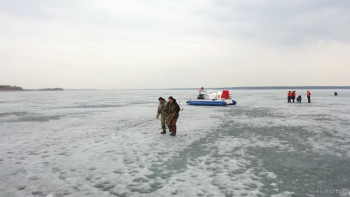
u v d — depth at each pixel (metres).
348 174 5.98
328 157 7.40
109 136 10.86
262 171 6.21
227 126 13.52
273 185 5.33
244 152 8.02
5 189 5.18
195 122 15.12
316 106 27.84
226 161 7.05
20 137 10.81
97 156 7.62
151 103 38.12
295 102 36.06
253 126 13.48
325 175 5.92
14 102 43.97
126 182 5.54
